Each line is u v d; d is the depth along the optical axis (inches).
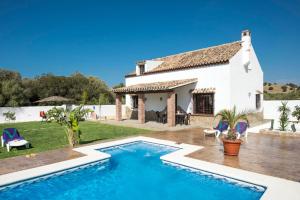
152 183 342.3
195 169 351.9
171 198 297.4
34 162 382.0
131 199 297.9
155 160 431.5
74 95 1860.2
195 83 869.2
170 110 815.1
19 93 1428.4
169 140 560.4
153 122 970.7
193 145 499.2
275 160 381.1
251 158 393.7
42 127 866.8
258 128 751.1
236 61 809.5
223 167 344.2
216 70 805.2
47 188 329.1
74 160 391.2
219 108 796.0
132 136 628.1
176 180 348.8
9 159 400.8
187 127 795.4
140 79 1130.0
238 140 410.6
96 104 1514.5
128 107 1217.4
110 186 335.6
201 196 299.9
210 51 983.6
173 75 960.3
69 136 502.0
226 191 308.7
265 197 244.7
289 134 609.6
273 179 294.8
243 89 856.3
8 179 306.7
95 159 398.0
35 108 1194.6
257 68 964.0
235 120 420.5
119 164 418.9
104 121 1061.8
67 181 352.8
